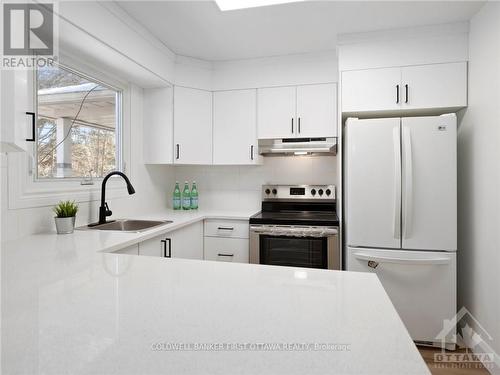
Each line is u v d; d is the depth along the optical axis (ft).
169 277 3.13
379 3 6.33
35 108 5.74
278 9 6.53
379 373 1.58
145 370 1.60
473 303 6.89
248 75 9.36
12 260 3.84
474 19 6.83
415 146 6.91
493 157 6.08
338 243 7.71
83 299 2.54
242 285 2.89
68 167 6.66
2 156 4.98
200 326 2.07
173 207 10.30
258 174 10.40
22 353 1.75
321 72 8.86
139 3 6.28
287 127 9.09
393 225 7.00
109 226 7.09
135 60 7.04
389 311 2.31
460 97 7.21
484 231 6.42
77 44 6.05
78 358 1.70
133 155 8.75
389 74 7.57
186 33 7.64
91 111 7.38
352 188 7.26
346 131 7.48
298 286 2.87
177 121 9.05
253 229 8.26
